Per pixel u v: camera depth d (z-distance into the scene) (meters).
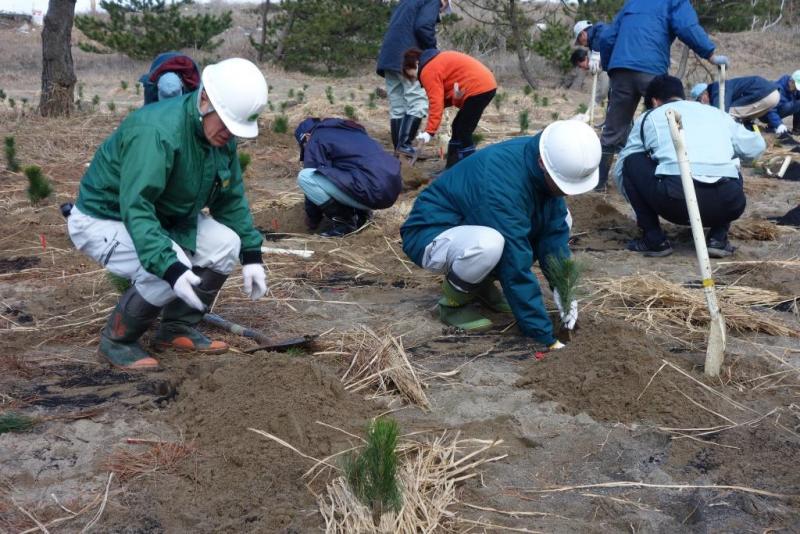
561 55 20.28
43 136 10.98
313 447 3.18
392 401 3.70
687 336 4.52
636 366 3.67
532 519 2.81
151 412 3.52
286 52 23.27
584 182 4.12
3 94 14.33
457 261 4.36
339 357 4.16
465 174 4.46
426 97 9.78
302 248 6.32
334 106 14.59
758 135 6.10
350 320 4.82
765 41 25.08
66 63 12.74
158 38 22.62
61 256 5.97
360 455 2.81
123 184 3.41
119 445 3.24
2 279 5.48
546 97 16.67
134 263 3.75
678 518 2.84
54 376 3.95
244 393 3.45
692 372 3.83
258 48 23.47
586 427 3.42
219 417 3.34
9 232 6.60
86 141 10.92
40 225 6.82
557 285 4.21
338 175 6.38
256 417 3.30
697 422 3.45
